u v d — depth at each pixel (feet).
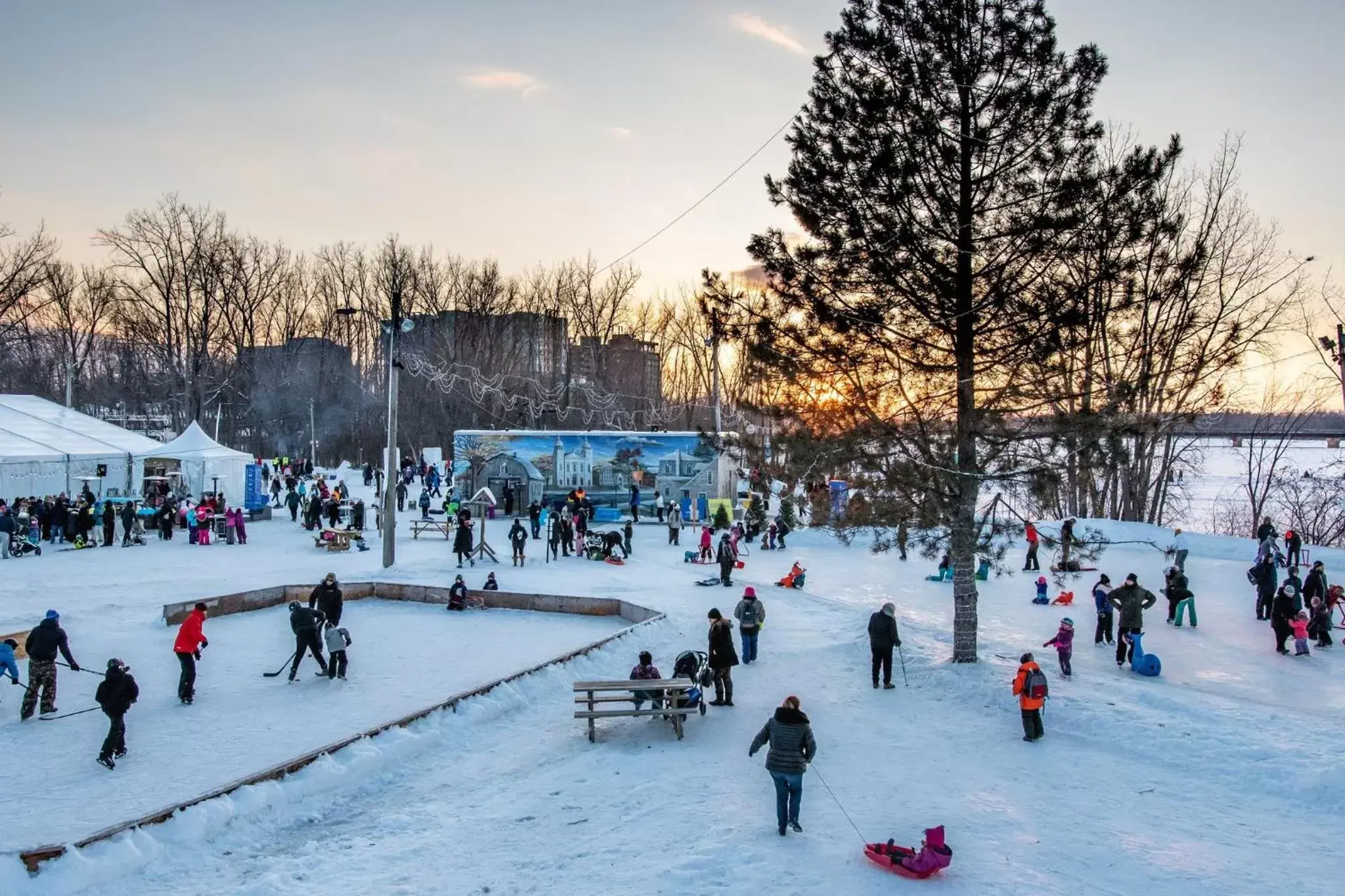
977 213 52.60
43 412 144.25
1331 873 27.86
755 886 26.86
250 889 27.96
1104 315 50.31
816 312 54.08
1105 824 31.91
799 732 30.91
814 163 53.88
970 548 51.62
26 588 77.66
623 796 35.60
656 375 275.59
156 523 120.47
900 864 27.45
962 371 52.80
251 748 41.11
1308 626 60.95
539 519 117.29
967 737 42.34
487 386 216.13
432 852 31.01
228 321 250.98
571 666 55.62
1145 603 54.49
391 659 59.16
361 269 274.77
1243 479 227.61
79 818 33.06
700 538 120.67
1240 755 37.93
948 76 52.49
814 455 52.01
